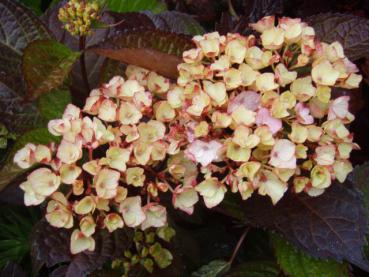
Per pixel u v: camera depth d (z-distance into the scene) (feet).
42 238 0.98
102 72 1.13
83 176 0.98
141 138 0.99
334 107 1.00
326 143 0.98
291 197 1.05
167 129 1.07
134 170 0.96
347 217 1.01
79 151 0.94
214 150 0.95
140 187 1.04
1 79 1.13
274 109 0.96
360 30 1.16
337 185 1.03
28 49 1.00
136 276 1.11
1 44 1.12
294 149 0.94
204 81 0.98
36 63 1.02
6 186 1.05
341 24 1.17
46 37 1.14
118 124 1.02
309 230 1.00
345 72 1.03
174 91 1.02
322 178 0.98
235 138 0.93
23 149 0.98
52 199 0.97
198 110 0.96
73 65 1.13
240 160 0.93
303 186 0.99
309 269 1.07
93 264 0.97
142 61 1.05
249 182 0.94
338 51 1.05
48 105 1.11
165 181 1.00
